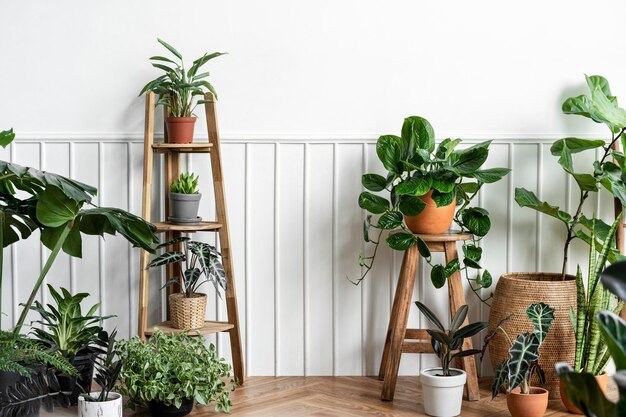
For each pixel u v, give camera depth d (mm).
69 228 3012
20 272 3705
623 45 3703
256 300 3699
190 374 3008
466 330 3078
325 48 3658
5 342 2889
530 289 3365
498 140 3695
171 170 3611
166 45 3408
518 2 3674
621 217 3590
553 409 3221
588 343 3219
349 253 3693
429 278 3715
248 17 3645
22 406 2893
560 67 3691
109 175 3682
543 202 3469
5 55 3646
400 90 3674
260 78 3656
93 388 3570
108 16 3643
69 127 3670
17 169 2768
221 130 3660
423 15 3666
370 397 3363
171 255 3350
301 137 3654
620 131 3645
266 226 3689
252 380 3650
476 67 3680
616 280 1259
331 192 3686
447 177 3189
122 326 3717
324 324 3715
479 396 3367
